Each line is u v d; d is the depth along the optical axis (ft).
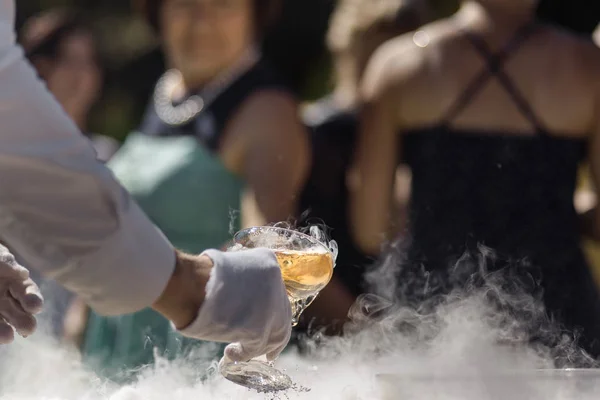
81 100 15.65
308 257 5.69
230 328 5.15
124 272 5.14
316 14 37.37
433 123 11.51
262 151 11.82
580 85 11.33
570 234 11.21
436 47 11.62
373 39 13.66
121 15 39.81
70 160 5.15
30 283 5.10
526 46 11.37
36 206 5.16
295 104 12.29
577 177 11.49
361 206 12.30
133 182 12.07
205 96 12.23
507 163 11.23
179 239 11.83
